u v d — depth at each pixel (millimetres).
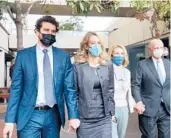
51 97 4012
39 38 4043
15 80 4004
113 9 6695
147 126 5320
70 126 4199
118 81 5379
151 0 9828
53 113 4066
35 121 3988
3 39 21375
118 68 5484
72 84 4188
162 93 5277
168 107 5289
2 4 7910
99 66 4609
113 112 4738
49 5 9641
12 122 3986
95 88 4547
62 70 4082
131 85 5469
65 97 4188
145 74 5297
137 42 18672
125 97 5441
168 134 5324
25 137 3990
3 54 21578
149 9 10516
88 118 4504
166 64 5340
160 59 5336
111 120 4746
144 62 5367
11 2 8570
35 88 3963
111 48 5570
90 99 4504
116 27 22625
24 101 3990
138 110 5277
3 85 21578
